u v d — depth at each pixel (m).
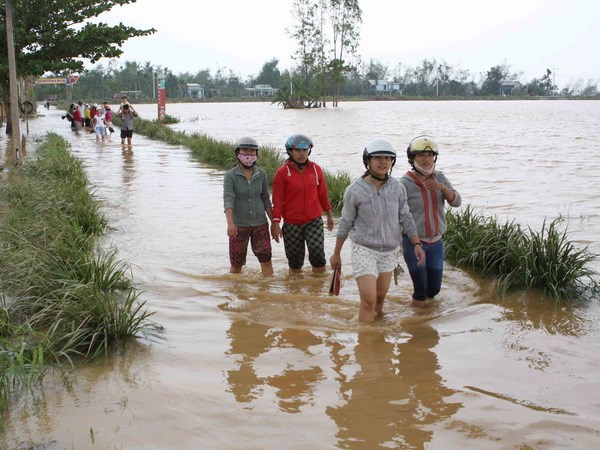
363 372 4.75
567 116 58.75
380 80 166.62
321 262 7.53
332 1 86.75
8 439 3.73
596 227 9.64
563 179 15.27
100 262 6.91
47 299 5.53
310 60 88.19
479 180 15.27
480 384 4.53
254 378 4.64
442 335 5.53
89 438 3.76
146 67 159.50
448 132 35.62
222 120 53.25
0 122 30.89
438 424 3.97
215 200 12.47
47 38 19.41
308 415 4.09
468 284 6.98
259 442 3.75
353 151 24.38
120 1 20.92
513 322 5.81
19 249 7.05
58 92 120.81
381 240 5.66
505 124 44.69
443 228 6.21
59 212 9.10
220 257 8.17
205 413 4.09
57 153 17.06
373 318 5.84
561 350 5.13
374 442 3.77
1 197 11.12
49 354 4.87
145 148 25.09
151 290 6.72
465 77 181.00
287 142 7.37
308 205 7.41
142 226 9.93
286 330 5.65
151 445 3.70
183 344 5.28
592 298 6.47
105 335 5.06
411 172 6.18
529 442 3.73
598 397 4.30
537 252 6.91
